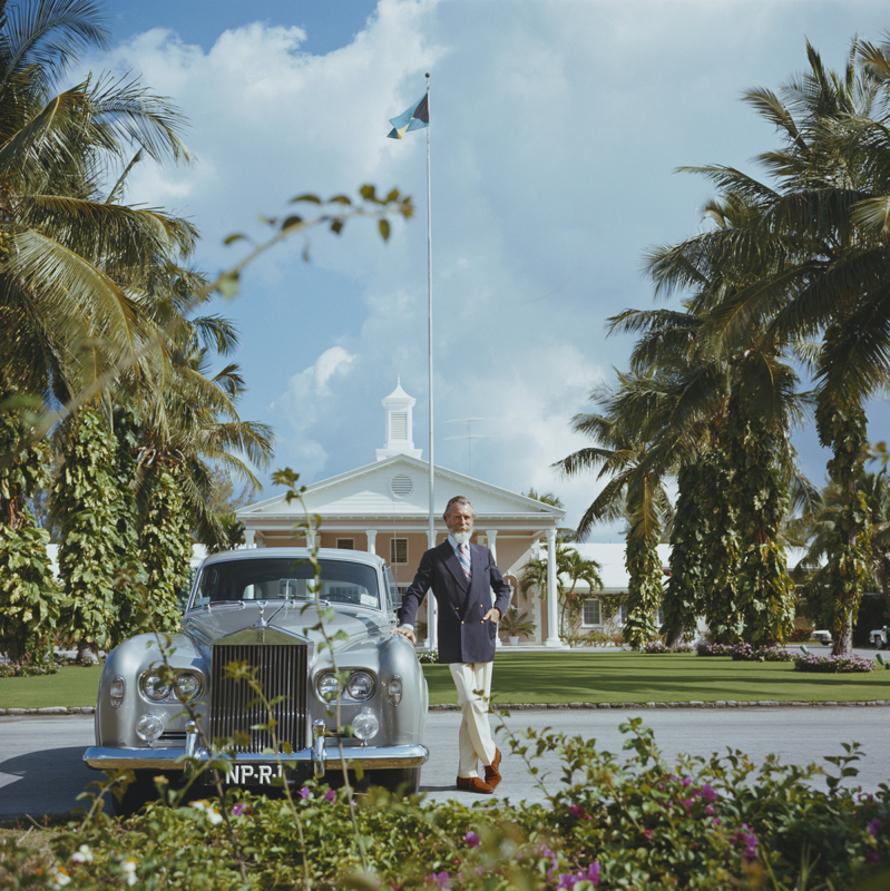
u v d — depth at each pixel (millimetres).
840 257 17188
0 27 16078
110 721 6234
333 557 8078
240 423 33094
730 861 3582
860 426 22312
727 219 25641
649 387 30734
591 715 13086
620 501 37188
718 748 9297
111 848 3625
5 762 8977
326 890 3793
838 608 22938
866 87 20984
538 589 48438
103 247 16188
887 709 13961
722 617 29047
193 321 27406
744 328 17531
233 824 4430
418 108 34688
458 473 45000
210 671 6297
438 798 6711
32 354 16031
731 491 26531
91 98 15562
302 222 2246
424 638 36344
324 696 6242
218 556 8172
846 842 3639
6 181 15891
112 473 26266
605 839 4023
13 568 20516
